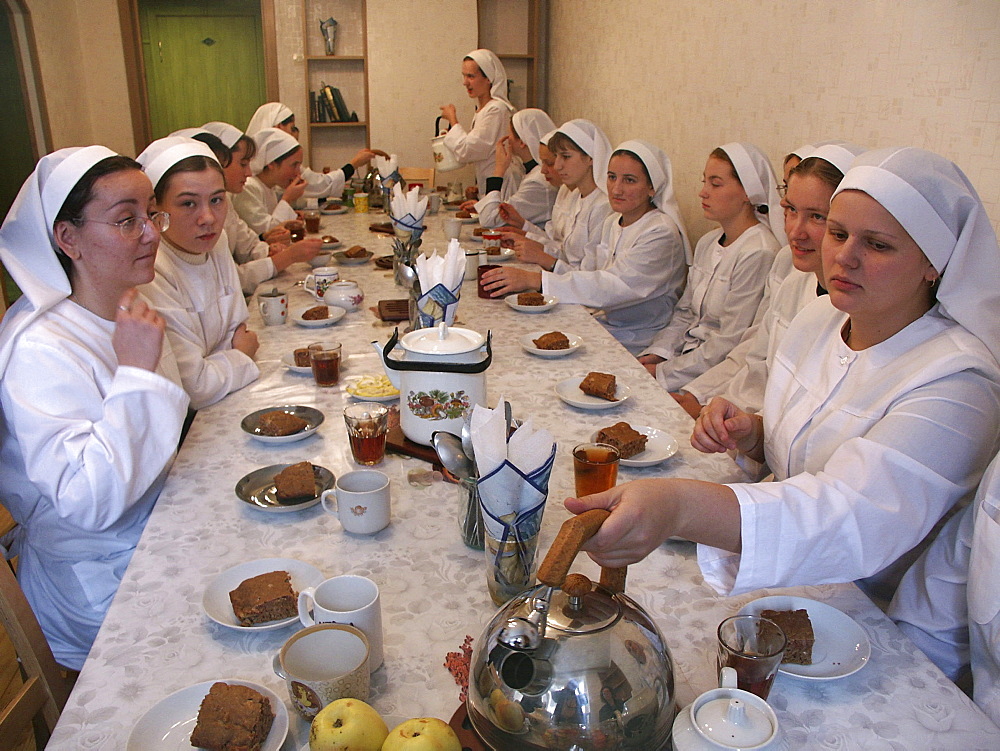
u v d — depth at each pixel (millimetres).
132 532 1496
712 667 988
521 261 3424
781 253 2471
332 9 6605
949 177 1142
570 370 2053
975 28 2051
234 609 1050
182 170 1960
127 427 1344
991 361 1153
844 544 1072
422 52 6652
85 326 1491
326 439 1630
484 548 1215
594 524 881
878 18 2428
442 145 5875
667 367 2863
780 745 863
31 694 1160
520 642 790
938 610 1178
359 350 2188
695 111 3854
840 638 1034
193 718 885
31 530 1498
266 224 3879
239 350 2010
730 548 1084
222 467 1507
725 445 1497
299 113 6773
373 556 1220
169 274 1992
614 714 781
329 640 910
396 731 763
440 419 1499
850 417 1257
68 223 1438
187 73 7164
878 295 1188
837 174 1725
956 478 1117
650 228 3055
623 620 834
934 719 904
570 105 6262
